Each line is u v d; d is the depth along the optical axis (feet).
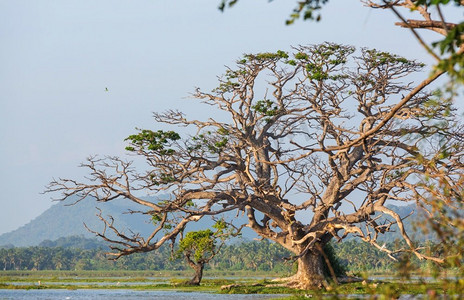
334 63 618.44
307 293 583.17
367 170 607.78
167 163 589.73
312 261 655.76
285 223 650.02
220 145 592.60
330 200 616.80
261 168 652.07
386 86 622.95
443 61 114.42
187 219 596.70
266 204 638.12
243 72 631.15
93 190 578.25
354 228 558.56
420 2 124.36
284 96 642.22
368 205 586.86
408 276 126.62
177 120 641.81
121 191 585.22
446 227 118.52
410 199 540.11
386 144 578.66
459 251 118.93
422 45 117.80
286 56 622.95
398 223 542.57
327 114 615.57
